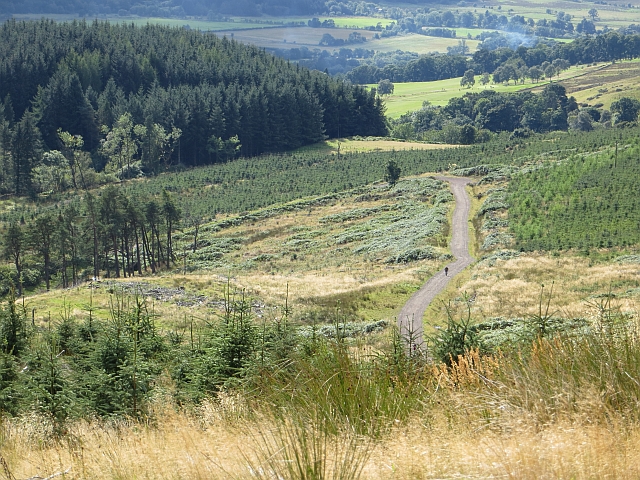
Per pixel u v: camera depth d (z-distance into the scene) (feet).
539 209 265.54
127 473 20.63
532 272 186.91
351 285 196.44
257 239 333.83
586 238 220.23
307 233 325.42
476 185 362.94
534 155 404.36
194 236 351.05
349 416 22.34
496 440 18.22
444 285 187.01
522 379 22.90
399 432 19.56
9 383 46.24
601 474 15.42
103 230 292.20
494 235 247.29
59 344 65.00
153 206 304.50
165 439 23.34
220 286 192.03
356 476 17.02
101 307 153.58
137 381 41.68
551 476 15.49
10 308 65.62
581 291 154.92
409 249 245.04
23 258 307.99
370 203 373.61
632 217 234.79
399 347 30.83
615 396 20.85
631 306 79.10
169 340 67.67
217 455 19.13
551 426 18.34
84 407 40.27
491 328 106.42
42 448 29.25
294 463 17.93
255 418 24.22
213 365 40.42
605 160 309.42
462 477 16.17
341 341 27.55
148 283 190.08
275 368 29.25
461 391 24.14
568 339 25.61
